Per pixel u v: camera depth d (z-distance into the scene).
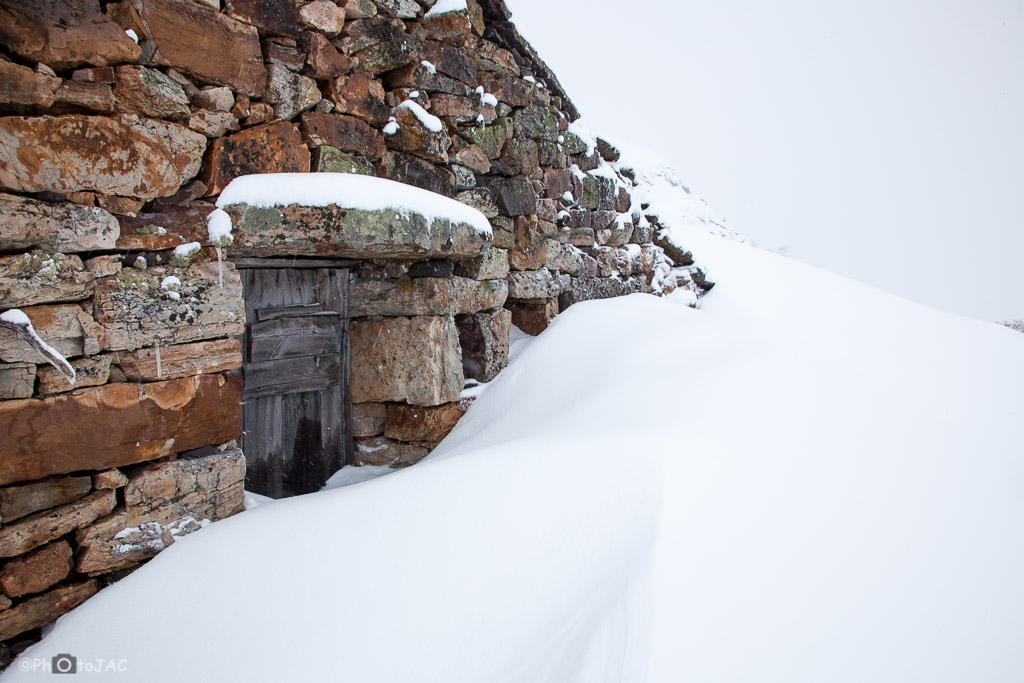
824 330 6.18
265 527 2.59
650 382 3.64
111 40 2.36
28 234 2.22
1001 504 3.05
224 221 2.74
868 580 2.35
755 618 2.05
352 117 3.42
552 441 2.92
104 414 2.44
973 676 2.03
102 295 2.43
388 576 2.31
